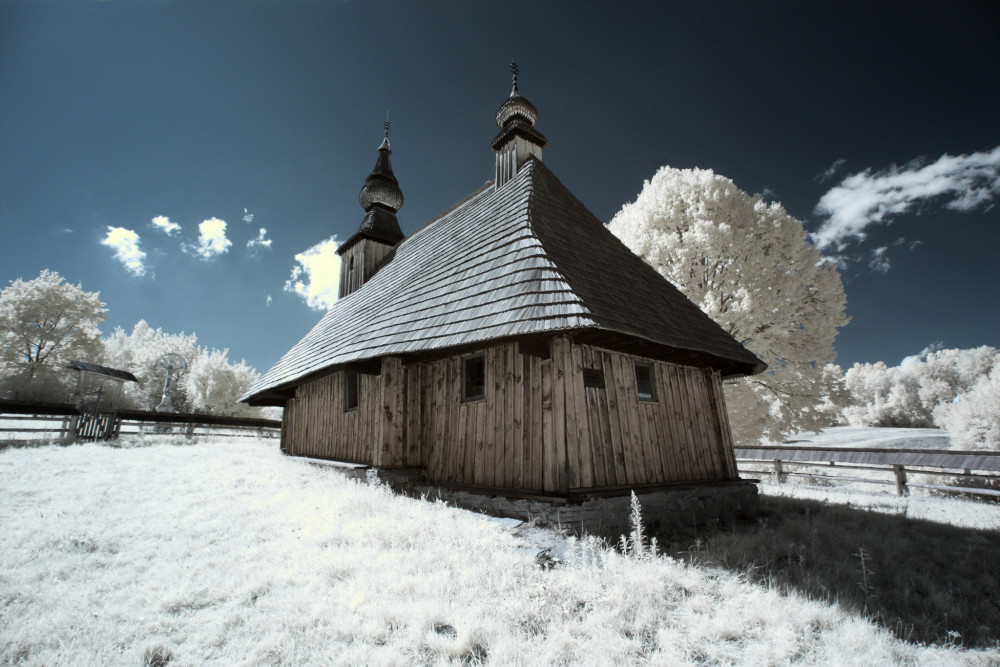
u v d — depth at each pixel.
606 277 8.25
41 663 2.49
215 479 8.33
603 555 4.49
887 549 5.14
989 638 3.28
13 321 35.16
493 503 6.47
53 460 10.30
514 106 12.30
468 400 7.75
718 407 9.14
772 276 15.99
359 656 2.62
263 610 3.21
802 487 12.27
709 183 16.97
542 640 2.95
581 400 6.29
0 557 4.04
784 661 2.82
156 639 2.76
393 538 4.73
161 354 46.53
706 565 4.39
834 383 16.02
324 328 16.55
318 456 12.81
